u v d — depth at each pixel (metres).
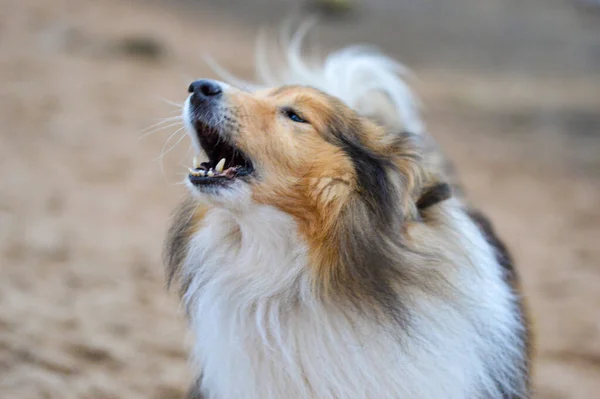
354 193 4.69
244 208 4.68
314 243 4.62
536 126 23.89
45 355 6.79
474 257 4.79
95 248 10.24
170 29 29.94
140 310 8.41
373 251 4.58
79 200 12.41
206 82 4.93
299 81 6.58
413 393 4.46
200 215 4.99
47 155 14.80
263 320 4.61
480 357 4.65
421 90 27.45
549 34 38.84
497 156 20.27
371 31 36.59
